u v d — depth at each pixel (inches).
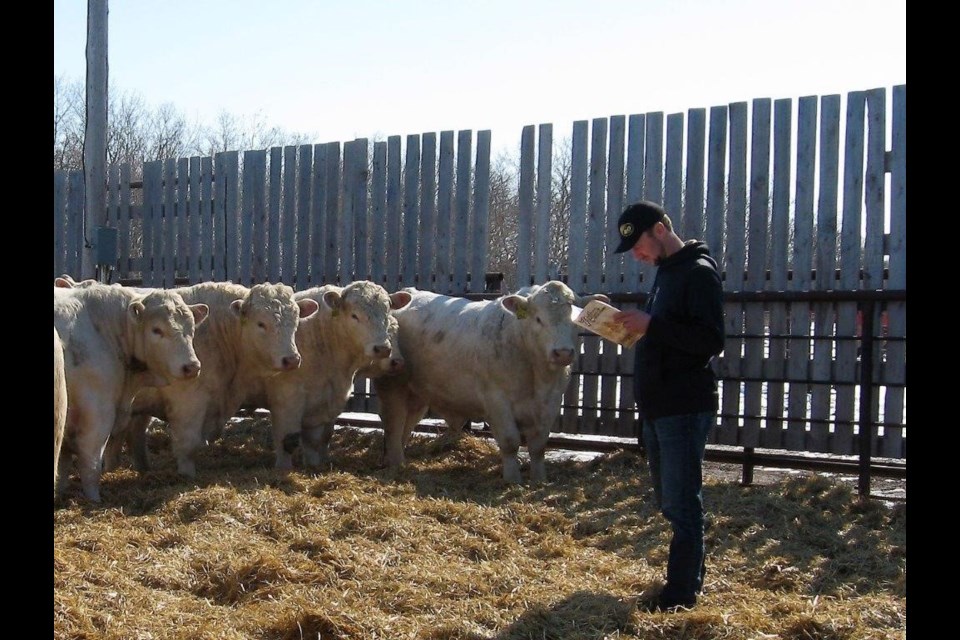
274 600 197.9
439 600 201.9
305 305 337.4
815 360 351.6
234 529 245.4
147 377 300.7
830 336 347.6
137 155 1167.0
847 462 341.1
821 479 325.4
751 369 363.3
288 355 320.8
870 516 295.7
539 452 346.3
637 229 200.5
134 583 202.1
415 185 442.9
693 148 376.2
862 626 184.1
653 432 208.5
